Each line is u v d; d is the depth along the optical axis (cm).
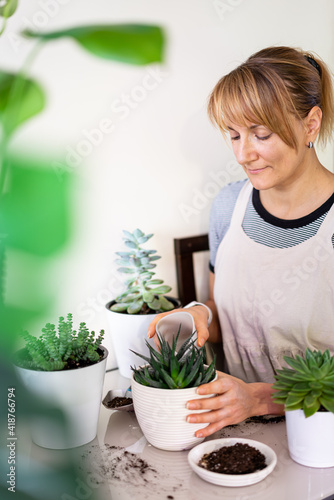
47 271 15
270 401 92
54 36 19
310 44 140
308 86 91
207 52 122
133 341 109
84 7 101
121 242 117
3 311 14
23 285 14
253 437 88
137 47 18
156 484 75
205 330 96
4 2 37
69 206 15
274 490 74
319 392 77
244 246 111
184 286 126
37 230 14
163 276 126
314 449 78
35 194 15
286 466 80
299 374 79
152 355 85
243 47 128
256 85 87
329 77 100
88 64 105
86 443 86
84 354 86
